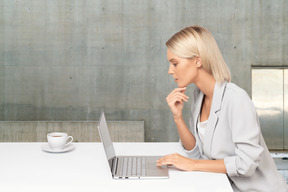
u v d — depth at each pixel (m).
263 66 4.43
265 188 1.32
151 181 1.21
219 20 4.40
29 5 4.42
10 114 4.49
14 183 1.19
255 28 4.40
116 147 1.70
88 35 4.43
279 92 4.46
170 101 1.52
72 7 4.41
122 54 4.44
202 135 1.49
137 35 4.42
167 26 4.41
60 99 4.47
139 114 4.46
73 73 4.46
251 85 4.43
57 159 1.50
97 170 1.34
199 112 1.51
